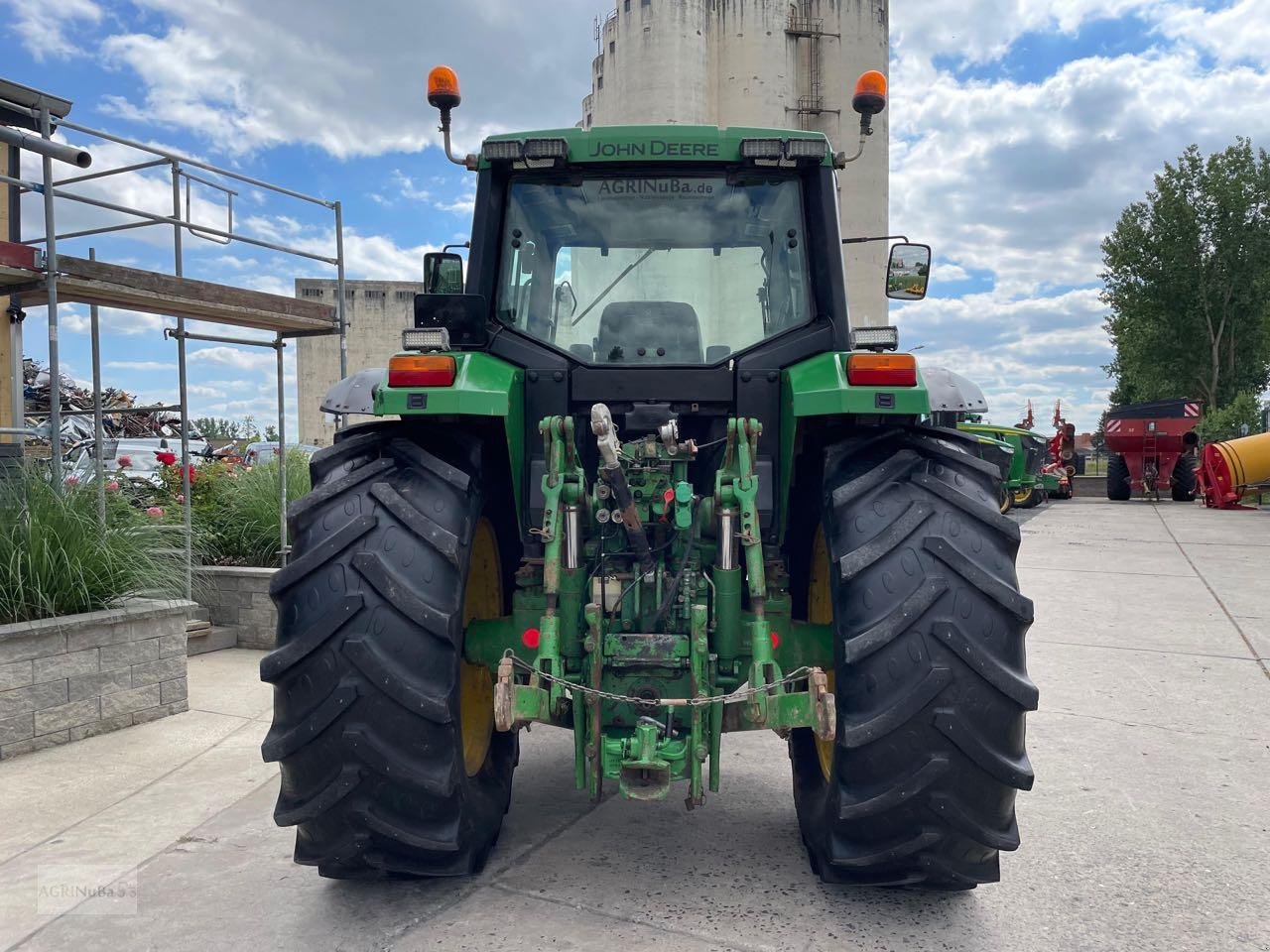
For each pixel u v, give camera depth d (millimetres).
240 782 3654
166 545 5242
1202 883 2824
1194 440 20266
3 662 3902
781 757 4055
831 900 2672
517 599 2988
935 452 2617
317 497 2490
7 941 2434
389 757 2293
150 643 4480
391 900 2656
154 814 3328
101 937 2451
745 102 33906
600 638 2615
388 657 2297
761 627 2631
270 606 5941
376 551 2365
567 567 2682
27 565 4203
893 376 2588
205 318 5801
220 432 13758
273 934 2463
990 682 2258
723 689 2709
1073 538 12469
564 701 2715
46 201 4590
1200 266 38094
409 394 2607
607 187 3229
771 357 3053
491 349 3084
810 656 2926
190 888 2742
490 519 3148
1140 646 6109
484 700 3193
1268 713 4648
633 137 3141
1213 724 4469
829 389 2645
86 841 3092
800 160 3117
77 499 4699
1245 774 3799
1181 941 2477
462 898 2668
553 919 2541
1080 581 8758
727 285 3191
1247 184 37906
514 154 3119
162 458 6852
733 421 2711
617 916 2562
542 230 3232
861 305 31969
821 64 34438
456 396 2590
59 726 4117
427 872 2525
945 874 2426
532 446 3051
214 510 6652
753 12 33562
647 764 2477
